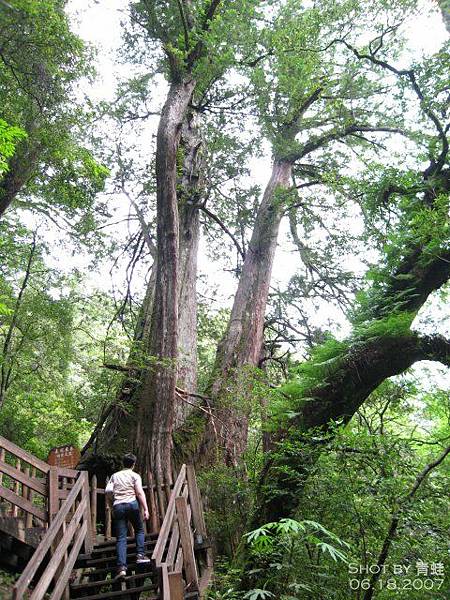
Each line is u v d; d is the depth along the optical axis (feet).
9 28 39.88
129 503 25.61
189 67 45.78
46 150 47.03
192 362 50.78
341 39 46.24
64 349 66.13
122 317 66.90
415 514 24.20
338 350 34.09
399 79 40.22
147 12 55.31
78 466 39.93
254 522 31.17
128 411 40.55
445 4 44.98
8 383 60.13
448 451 25.81
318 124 58.95
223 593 27.53
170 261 41.47
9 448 26.23
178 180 58.08
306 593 23.99
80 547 24.89
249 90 55.21
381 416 39.88
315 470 28.04
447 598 24.08
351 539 25.77
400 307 35.50
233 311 54.24
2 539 24.76
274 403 34.12
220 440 43.34
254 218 65.98
